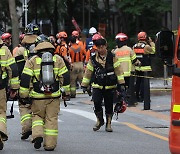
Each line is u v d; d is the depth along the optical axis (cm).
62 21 6750
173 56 1274
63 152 1723
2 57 1691
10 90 1728
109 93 2155
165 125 2420
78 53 3666
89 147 1828
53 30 6419
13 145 1833
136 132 2200
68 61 3597
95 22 6719
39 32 2041
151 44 3238
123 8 5556
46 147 1736
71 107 3144
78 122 2458
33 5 6262
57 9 6525
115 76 2139
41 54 1728
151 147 1850
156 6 5484
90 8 6312
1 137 1686
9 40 2183
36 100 1723
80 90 4197
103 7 6856
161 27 6081
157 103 3272
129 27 6109
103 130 2228
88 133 2141
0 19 6347
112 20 6844
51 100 1731
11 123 2391
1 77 1681
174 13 2623
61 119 2556
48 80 1695
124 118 2636
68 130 2209
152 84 4578
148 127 2359
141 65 3169
